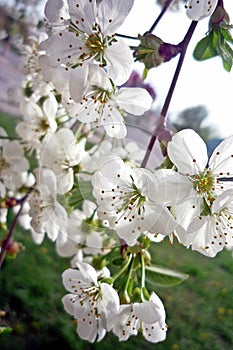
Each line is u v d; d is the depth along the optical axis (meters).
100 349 0.46
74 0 0.16
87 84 0.16
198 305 0.55
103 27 0.16
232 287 0.59
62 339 0.46
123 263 0.19
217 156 0.16
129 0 0.16
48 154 0.17
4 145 0.23
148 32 0.18
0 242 0.25
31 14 0.29
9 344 0.44
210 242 0.16
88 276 0.19
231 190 0.15
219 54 0.18
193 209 0.16
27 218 0.26
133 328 0.18
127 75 0.16
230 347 0.50
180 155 0.16
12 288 0.52
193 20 0.17
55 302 0.52
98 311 0.18
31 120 0.22
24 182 0.24
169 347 0.48
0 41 0.39
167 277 0.20
